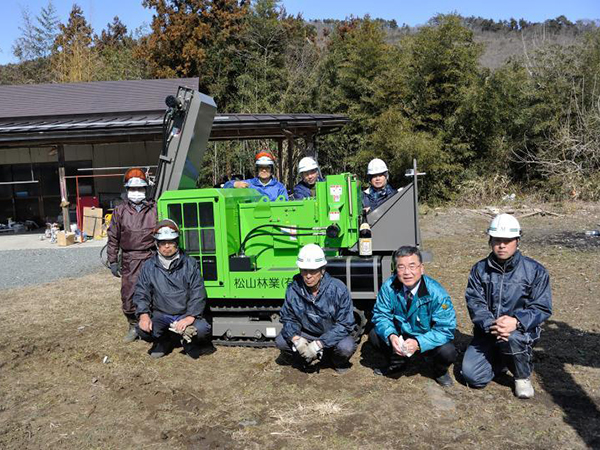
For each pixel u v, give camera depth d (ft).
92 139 39.27
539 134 54.19
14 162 48.55
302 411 11.44
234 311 15.28
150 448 10.18
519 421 10.69
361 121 55.72
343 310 12.93
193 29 76.54
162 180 15.93
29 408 12.14
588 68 54.24
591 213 42.01
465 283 22.15
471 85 52.26
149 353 15.39
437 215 43.86
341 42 72.74
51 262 31.71
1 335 17.66
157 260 14.32
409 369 13.56
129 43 98.17
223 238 14.37
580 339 15.11
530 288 11.96
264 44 79.10
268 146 58.34
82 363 14.84
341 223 15.14
